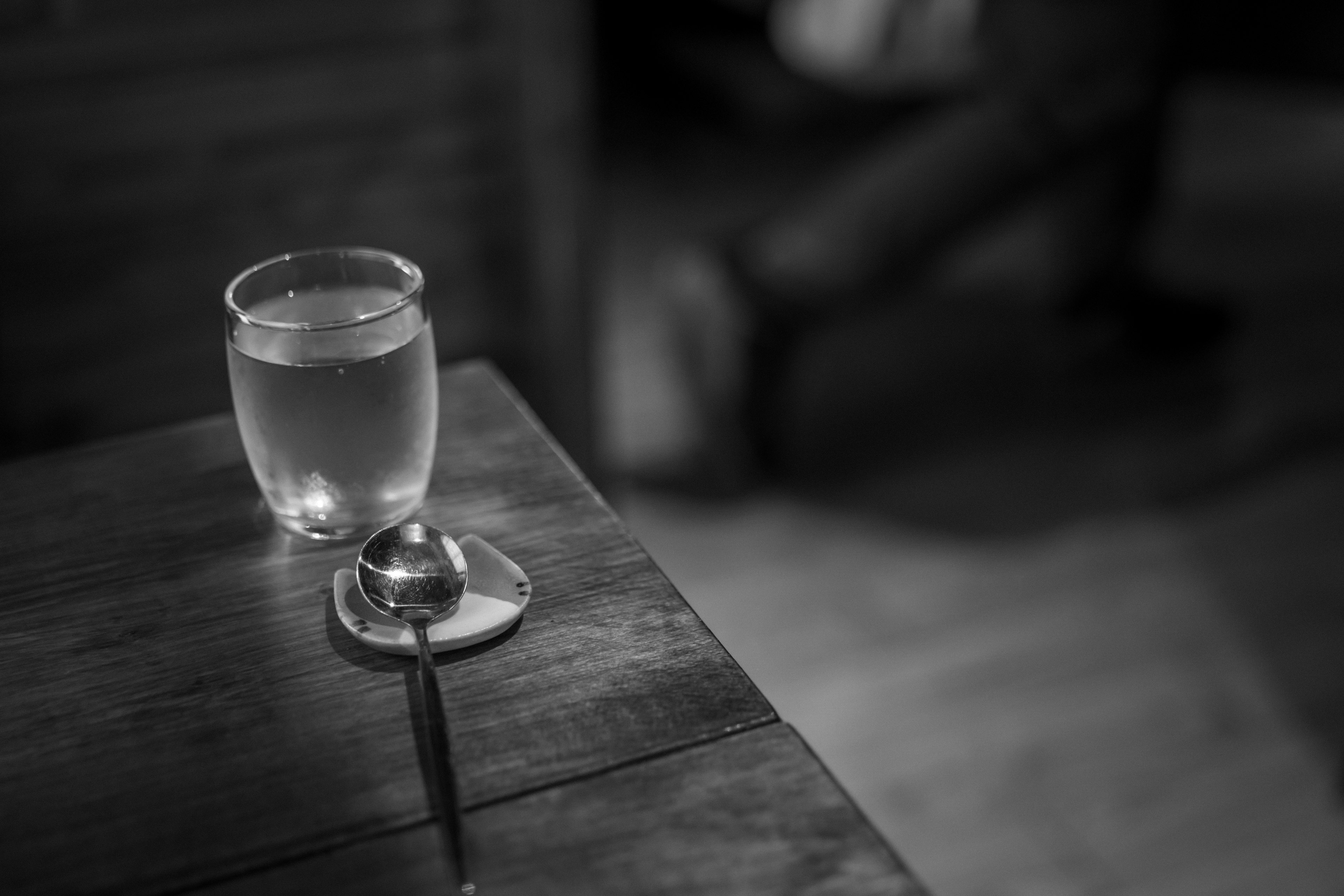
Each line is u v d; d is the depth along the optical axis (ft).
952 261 8.32
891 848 1.87
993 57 7.19
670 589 2.22
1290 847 4.89
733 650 6.04
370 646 2.14
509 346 6.34
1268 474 7.19
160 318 5.63
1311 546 6.58
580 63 5.75
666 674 2.08
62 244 5.34
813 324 7.36
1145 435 7.61
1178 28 7.73
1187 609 6.20
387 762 1.99
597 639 2.14
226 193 5.48
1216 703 5.61
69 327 5.51
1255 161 11.15
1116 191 7.91
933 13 5.96
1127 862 4.85
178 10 5.08
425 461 2.37
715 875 1.85
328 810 1.94
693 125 12.35
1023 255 8.38
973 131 7.39
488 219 5.98
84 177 5.25
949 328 8.81
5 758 2.02
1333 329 8.56
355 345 2.26
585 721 2.02
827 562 6.69
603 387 6.75
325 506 2.32
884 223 7.27
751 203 10.99
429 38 5.48
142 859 1.90
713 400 7.54
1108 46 7.25
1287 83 9.93
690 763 1.97
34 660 2.17
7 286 5.34
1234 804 5.09
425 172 5.76
